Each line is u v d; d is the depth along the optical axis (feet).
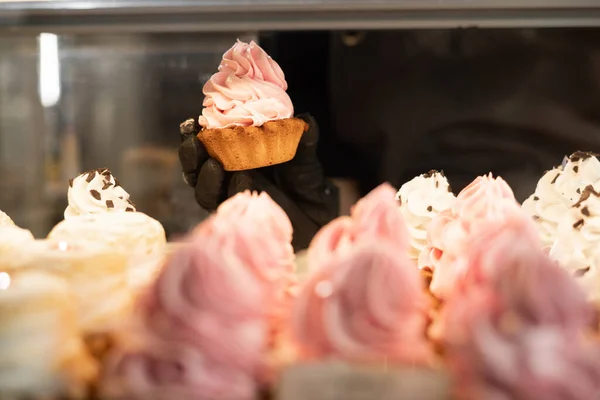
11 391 1.59
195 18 2.80
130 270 1.96
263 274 1.84
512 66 2.82
